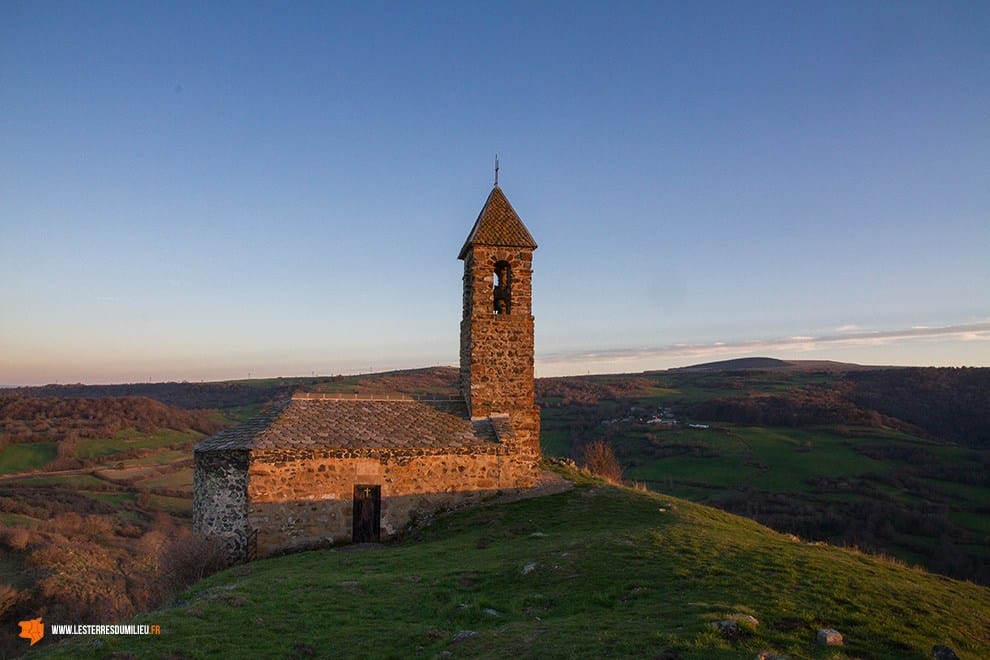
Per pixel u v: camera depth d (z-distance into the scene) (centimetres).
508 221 2533
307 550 1966
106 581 2684
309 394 2339
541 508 2055
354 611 1130
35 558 2844
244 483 1956
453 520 2033
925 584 1316
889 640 891
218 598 1205
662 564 1248
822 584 1121
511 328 2455
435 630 1012
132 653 924
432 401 2478
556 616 1051
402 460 2122
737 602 1010
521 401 2420
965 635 958
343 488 2045
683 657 795
